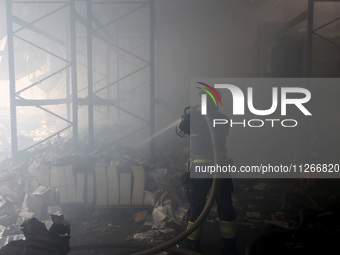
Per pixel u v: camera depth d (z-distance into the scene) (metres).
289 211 4.82
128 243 3.77
